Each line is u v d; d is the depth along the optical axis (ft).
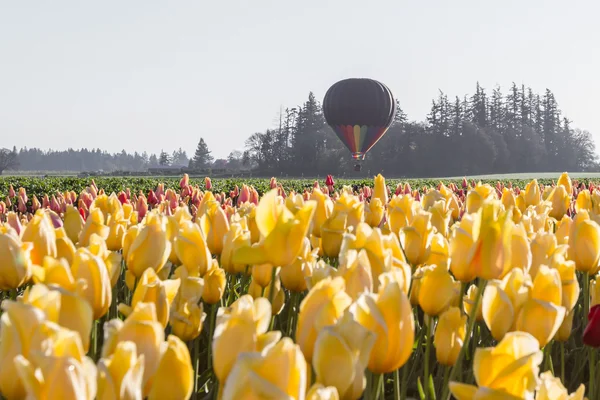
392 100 199.52
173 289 5.76
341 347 4.07
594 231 8.85
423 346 9.82
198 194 26.76
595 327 7.32
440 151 478.59
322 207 10.27
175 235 8.75
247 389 3.20
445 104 487.20
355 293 5.53
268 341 4.27
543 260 8.35
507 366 4.09
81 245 9.36
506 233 6.89
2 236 6.49
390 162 481.05
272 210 5.93
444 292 7.11
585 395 9.86
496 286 6.19
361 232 6.49
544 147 526.57
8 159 644.69
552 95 542.57
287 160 500.74
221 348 4.25
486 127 520.83
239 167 652.48
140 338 4.21
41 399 3.33
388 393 8.74
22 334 3.87
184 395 4.27
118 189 63.31
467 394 4.21
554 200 15.42
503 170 495.82
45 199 24.70
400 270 5.97
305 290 9.01
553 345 10.53
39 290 4.12
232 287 9.23
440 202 11.93
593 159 552.00
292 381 3.40
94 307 5.56
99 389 3.65
